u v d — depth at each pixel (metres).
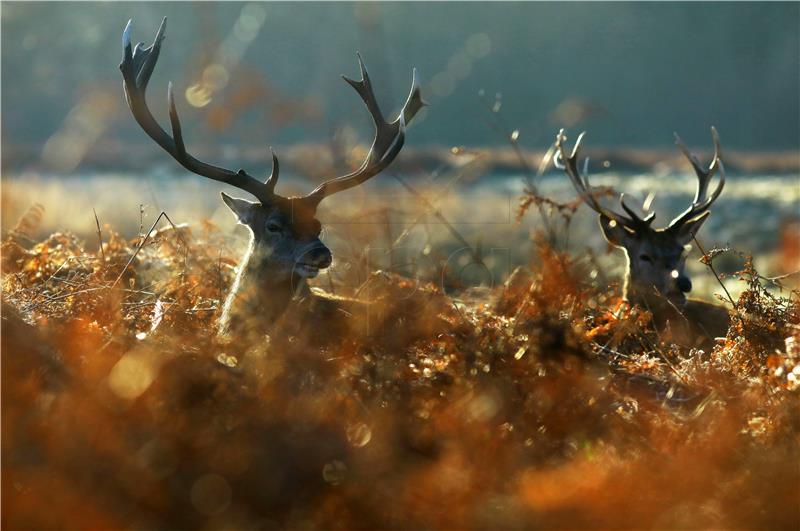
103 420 8.47
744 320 12.77
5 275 14.87
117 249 16.88
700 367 12.08
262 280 15.42
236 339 11.12
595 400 9.92
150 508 7.88
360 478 8.32
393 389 9.96
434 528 7.98
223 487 8.07
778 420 9.94
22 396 8.66
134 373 9.06
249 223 15.73
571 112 19.67
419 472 8.55
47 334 10.05
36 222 18.25
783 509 8.36
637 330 13.59
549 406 9.63
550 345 10.40
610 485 8.49
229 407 8.97
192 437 8.41
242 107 12.30
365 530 7.97
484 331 10.89
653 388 11.66
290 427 8.88
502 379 10.03
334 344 12.05
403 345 11.05
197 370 9.32
